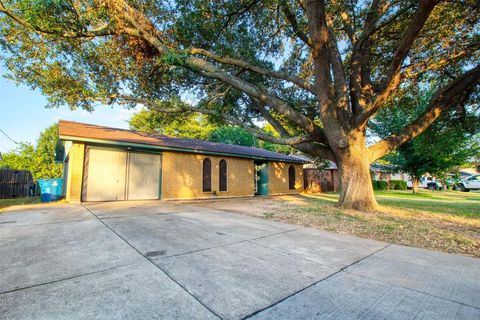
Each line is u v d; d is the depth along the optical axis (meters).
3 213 7.18
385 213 7.46
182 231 5.03
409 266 3.22
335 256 3.58
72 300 2.19
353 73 8.73
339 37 10.16
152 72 9.27
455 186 24.56
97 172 10.73
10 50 7.59
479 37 7.39
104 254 3.48
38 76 8.15
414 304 2.23
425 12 5.24
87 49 8.27
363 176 8.09
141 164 11.95
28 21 6.06
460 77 7.83
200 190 13.78
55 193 11.43
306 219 6.55
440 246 4.24
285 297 2.31
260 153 18.38
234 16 8.36
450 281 2.76
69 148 11.10
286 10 7.75
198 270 2.93
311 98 11.05
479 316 2.05
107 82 8.96
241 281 2.64
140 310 2.04
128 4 7.44
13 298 2.21
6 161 23.44
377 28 7.34
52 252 3.56
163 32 8.64
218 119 11.13
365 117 7.45
